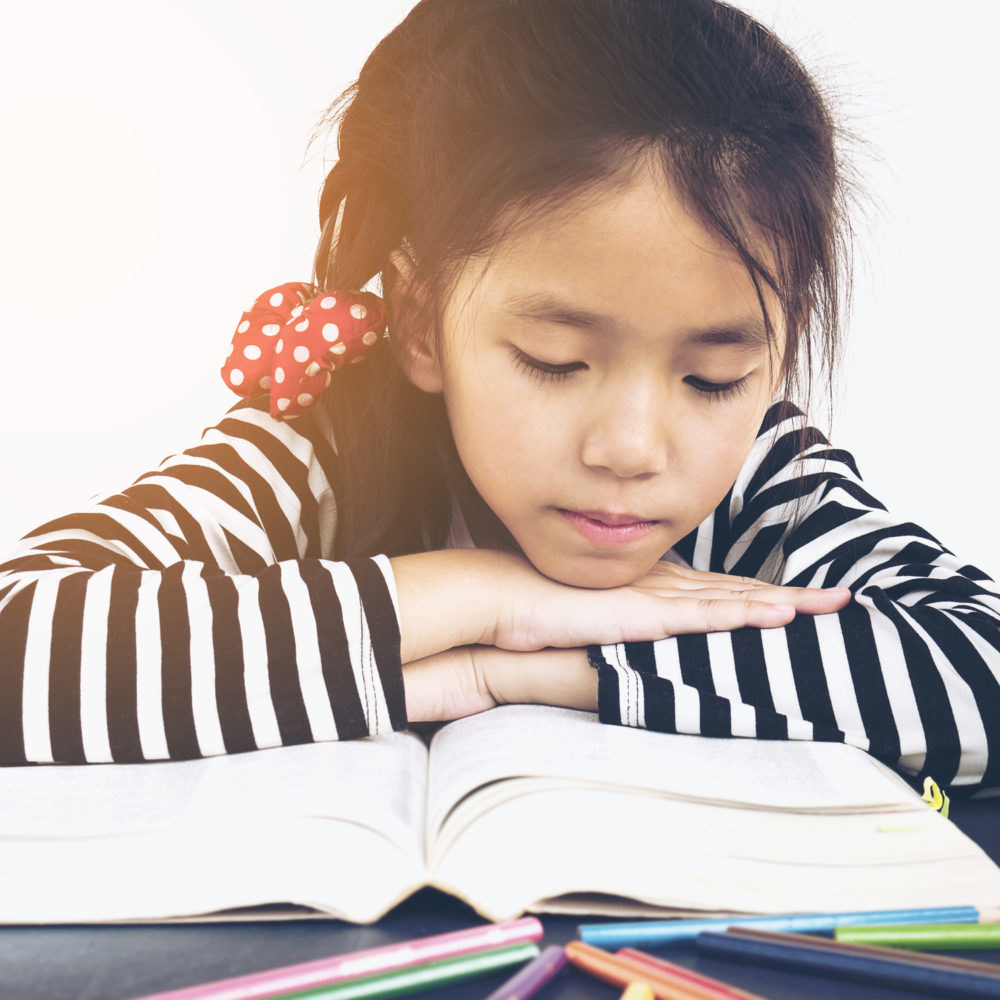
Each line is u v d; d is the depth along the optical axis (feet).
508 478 1.82
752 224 1.70
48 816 1.38
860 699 1.79
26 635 1.71
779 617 1.88
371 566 1.82
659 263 1.62
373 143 2.13
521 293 1.68
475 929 1.15
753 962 1.13
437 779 1.48
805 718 1.78
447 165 1.84
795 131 1.82
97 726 1.66
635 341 1.68
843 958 1.10
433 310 1.91
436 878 1.24
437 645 1.82
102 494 2.33
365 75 2.23
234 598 1.75
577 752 1.51
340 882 1.24
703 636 1.86
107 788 1.51
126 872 1.26
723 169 1.68
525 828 1.29
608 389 1.72
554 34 1.81
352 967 1.07
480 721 1.72
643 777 1.43
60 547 2.03
